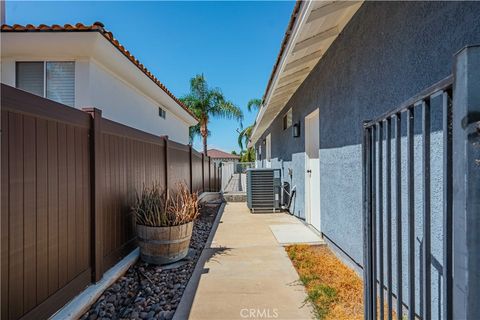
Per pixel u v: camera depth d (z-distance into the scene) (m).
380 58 2.81
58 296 2.45
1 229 1.90
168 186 5.90
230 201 10.64
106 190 3.37
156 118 9.49
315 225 5.61
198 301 2.85
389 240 1.67
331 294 2.89
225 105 18.61
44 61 5.83
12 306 1.97
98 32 5.18
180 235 3.90
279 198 8.09
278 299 2.87
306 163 6.02
